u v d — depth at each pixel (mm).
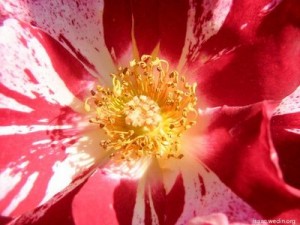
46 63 84
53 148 83
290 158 74
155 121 86
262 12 78
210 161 78
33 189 77
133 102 87
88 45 89
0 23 80
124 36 89
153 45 89
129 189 81
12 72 80
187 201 76
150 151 86
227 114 78
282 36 75
